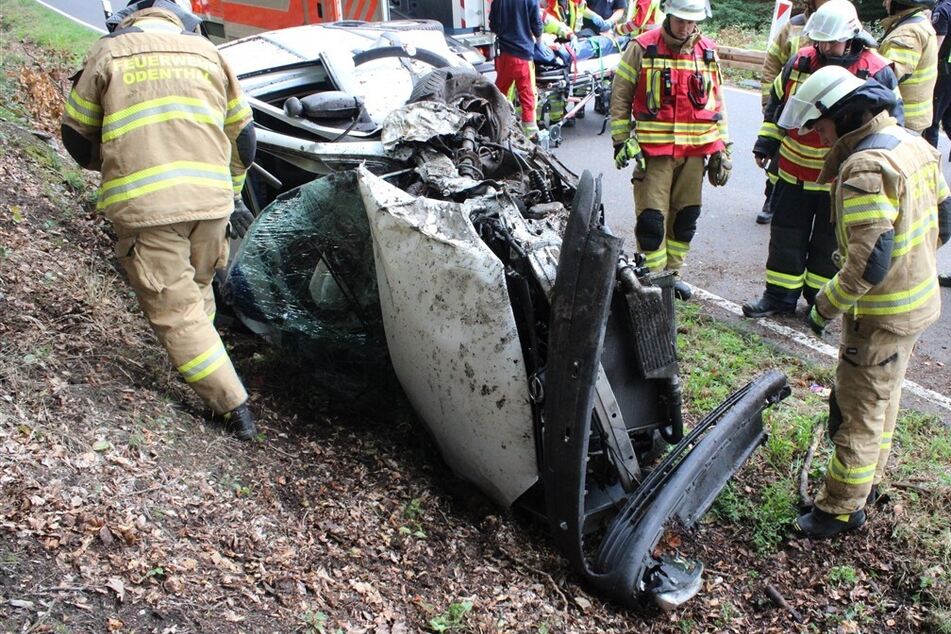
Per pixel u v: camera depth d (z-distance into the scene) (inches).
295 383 158.9
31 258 159.8
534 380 115.1
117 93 118.0
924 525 135.0
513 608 112.3
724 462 128.3
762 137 205.5
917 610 121.5
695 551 132.6
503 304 114.6
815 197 196.2
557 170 158.1
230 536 107.0
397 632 100.7
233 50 203.5
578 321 105.2
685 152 201.2
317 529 117.6
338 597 103.4
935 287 123.8
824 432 160.2
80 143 123.7
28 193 186.1
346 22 223.8
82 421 116.5
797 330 203.8
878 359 123.5
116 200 118.0
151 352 146.0
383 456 141.9
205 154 122.2
